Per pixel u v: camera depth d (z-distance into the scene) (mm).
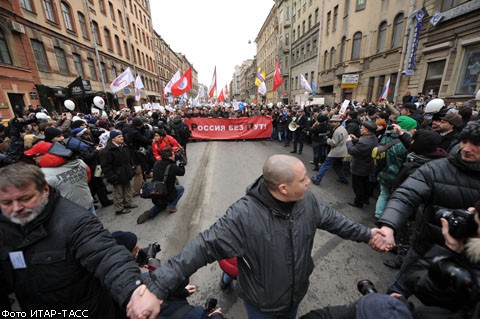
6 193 1045
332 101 20859
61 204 1248
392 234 1496
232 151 9180
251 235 1278
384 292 2361
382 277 2557
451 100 9492
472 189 1467
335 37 19781
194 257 1234
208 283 2547
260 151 9055
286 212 1316
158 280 1139
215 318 1470
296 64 31344
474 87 8672
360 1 16359
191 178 6031
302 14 28188
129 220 3938
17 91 11438
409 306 1116
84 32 17828
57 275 1209
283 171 1157
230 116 15609
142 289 1099
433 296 1016
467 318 896
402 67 12156
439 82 10453
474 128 1368
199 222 3805
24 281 1228
